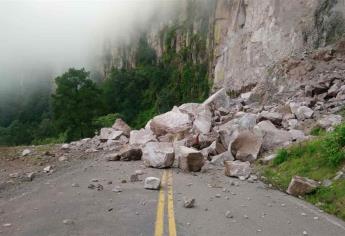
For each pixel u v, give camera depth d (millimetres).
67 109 48406
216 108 22891
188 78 82125
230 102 26266
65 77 49531
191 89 79438
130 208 9188
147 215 8680
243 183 12422
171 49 99250
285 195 11047
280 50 37719
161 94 83562
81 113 48625
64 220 8312
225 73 51094
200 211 9148
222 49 55594
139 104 90062
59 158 16609
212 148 16656
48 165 15328
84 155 17500
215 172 14000
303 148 13508
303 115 18891
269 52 39406
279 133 15906
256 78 40000
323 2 34188
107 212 8906
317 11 34531
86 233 7641
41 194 10719
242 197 10602
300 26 35844
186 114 19625
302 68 27750
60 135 48844
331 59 27922
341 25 32219
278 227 8281
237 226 8227
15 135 79062
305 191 10852
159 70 94125
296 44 35562
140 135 19531
